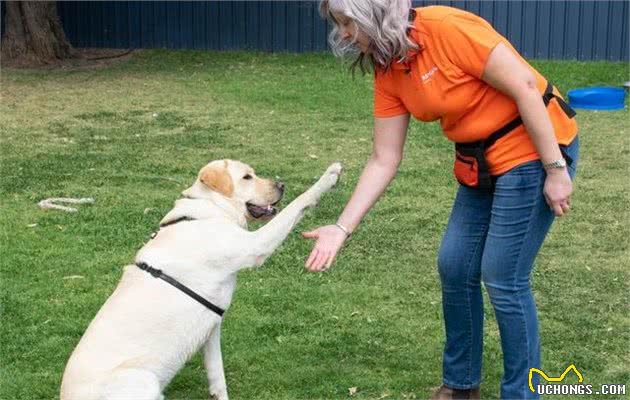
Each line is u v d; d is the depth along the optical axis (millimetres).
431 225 6645
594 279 5594
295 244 6180
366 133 9758
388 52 3424
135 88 12453
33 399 4160
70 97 11820
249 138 9500
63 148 9023
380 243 6270
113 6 15906
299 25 15281
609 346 4699
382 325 4945
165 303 3727
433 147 9008
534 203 3545
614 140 9297
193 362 4527
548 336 4801
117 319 3650
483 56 3369
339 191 7492
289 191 7496
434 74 3465
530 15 14070
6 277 5602
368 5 3344
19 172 8070
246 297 5289
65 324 4922
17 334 4801
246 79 13016
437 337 4809
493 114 3510
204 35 15695
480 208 3834
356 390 4254
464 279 3920
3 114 10719
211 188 4027
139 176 7957
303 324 4945
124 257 5977
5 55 14664
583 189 7555
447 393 4086
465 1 14328
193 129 9922
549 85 3600
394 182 7738
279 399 4184
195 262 3803
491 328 4906
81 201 7121
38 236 6367
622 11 13789
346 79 12836
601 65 13492
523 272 3635
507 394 3732
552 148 3434
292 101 11469
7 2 14586
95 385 3465
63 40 15008
